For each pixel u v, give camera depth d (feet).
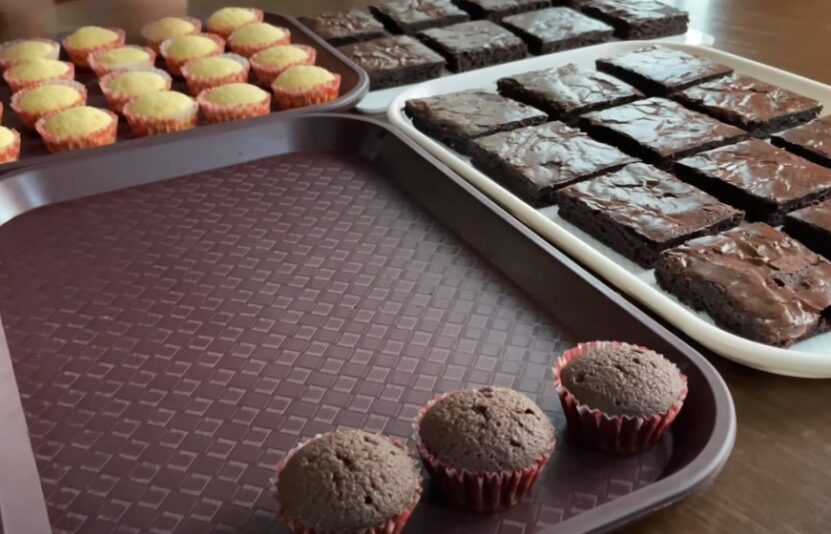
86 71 2.92
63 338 1.92
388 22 3.19
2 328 1.92
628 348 1.70
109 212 2.26
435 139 2.64
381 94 2.80
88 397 1.80
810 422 1.77
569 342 1.90
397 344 1.90
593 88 2.74
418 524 1.58
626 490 1.62
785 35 3.20
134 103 2.58
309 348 1.90
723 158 2.40
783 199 2.24
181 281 2.06
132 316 1.98
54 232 2.20
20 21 3.21
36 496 1.64
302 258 2.12
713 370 1.71
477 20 3.29
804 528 1.59
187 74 2.76
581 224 2.27
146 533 1.59
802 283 1.99
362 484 1.50
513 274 2.05
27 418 1.77
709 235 2.16
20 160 2.30
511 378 1.83
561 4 3.34
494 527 1.58
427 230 2.20
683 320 1.93
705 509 1.62
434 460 1.58
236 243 2.17
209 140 2.40
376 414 1.77
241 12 3.10
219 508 1.62
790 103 2.65
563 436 1.70
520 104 2.68
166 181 2.36
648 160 2.48
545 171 2.38
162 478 1.67
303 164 2.43
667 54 2.93
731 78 2.79
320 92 2.63
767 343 1.89
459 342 1.90
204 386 1.82
